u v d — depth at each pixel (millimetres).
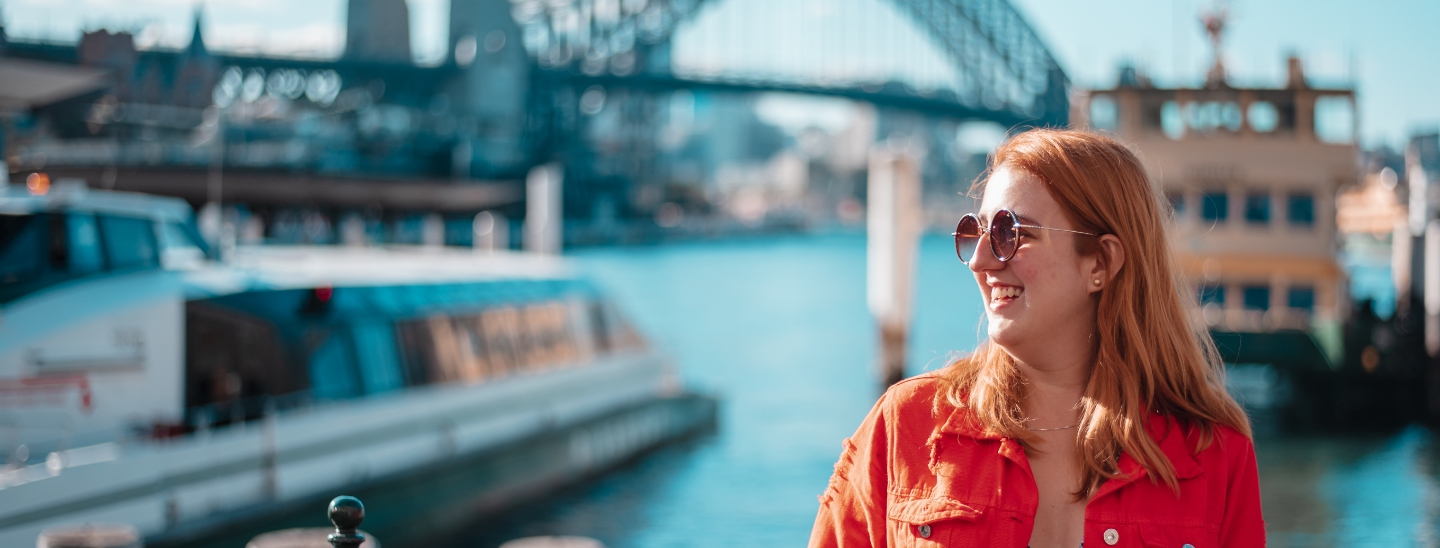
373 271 14680
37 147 26438
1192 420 1776
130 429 10625
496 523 14383
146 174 59094
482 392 14922
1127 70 25719
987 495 1733
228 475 10992
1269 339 24281
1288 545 15594
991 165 1892
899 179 29453
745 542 14867
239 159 67562
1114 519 1686
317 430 12016
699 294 71062
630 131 145750
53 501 9430
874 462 1876
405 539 12742
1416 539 15828
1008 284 1812
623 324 20125
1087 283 1783
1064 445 1783
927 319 56438
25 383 10141
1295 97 25328
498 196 90438
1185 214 25266
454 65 110938
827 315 57500
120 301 10750
